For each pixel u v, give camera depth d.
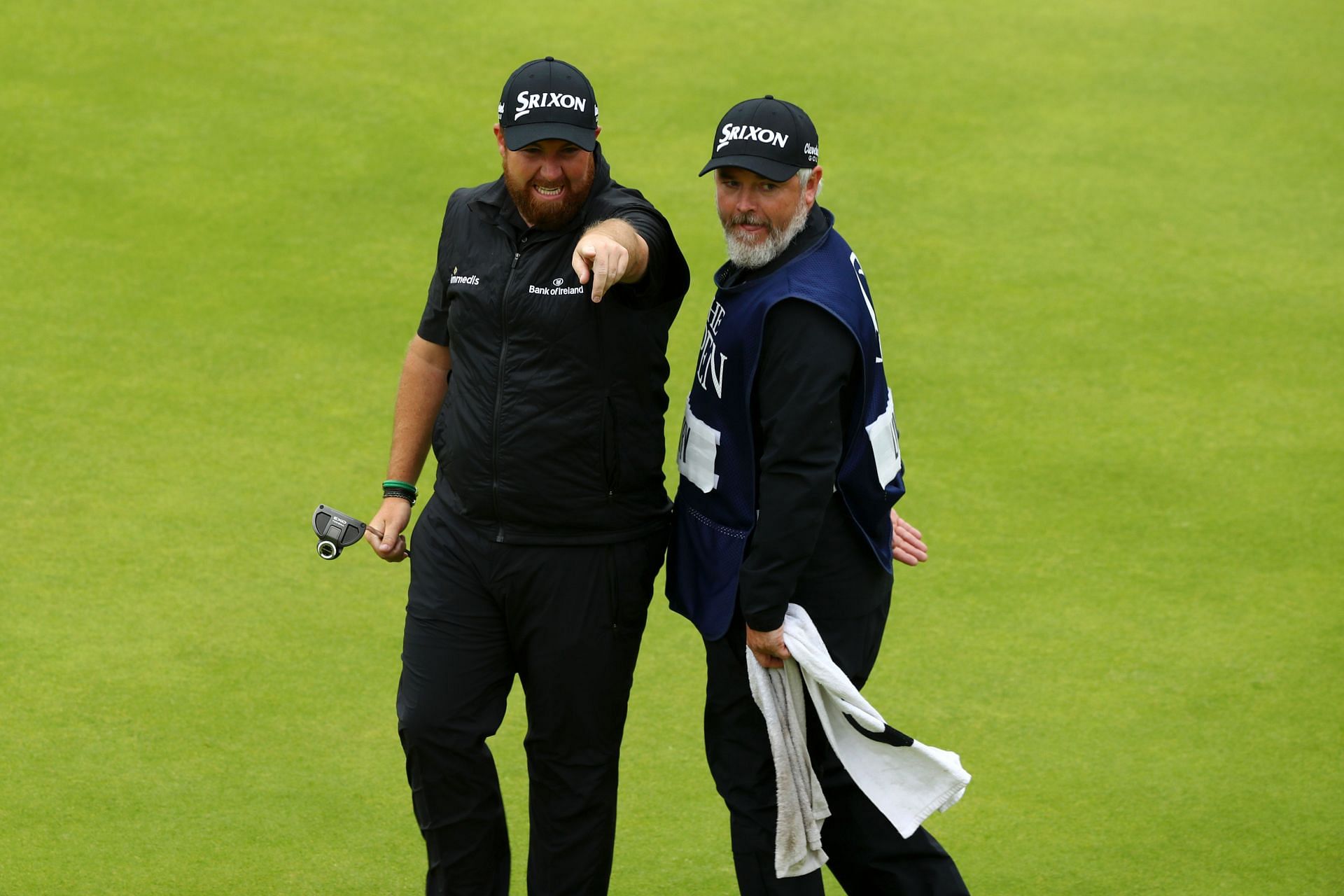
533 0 37.38
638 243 11.02
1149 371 24.05
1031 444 21.98
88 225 27.31
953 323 25.31
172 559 18.70
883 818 12.37
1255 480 21.16
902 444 21.94
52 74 32.47
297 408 22.28
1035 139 31.92
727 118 11.38
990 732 16.00
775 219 11.30
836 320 11.11
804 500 11.15
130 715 15.85
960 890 12.35
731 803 12.36
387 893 13.49
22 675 16.42
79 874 13.54
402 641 17.30
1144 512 20.41
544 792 12.61
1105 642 17.62
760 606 11.36
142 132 30.45
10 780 14.77
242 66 33.31
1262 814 14.68
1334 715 16.27
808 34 36.28
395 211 28.20
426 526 12.36
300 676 16.61
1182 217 29.06
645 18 36.66
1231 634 17.78
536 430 11.62
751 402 11.41
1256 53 36.19
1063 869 13.93
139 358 23.42
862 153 31.05
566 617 12.03
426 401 12.93
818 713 11.74
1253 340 25.00
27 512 19.56
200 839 14.08
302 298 25.34
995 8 38.38
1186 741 15.84
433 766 12.28
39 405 22.05
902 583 18.73
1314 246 28.11
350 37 34.84
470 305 11.75
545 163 11.24
